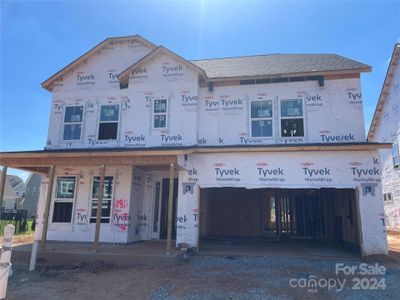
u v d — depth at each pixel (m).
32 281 7.16
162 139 11.97
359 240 10.00
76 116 13.09
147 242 12.30
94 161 10.05
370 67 11.23
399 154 19.69
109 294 6.18
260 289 6.49
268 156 10.79
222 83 12.32
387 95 20.77
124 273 7.90
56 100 13.33
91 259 9.10
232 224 15.91
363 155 10.27
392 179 20.89
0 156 10.37
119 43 13.52
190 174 11.06
